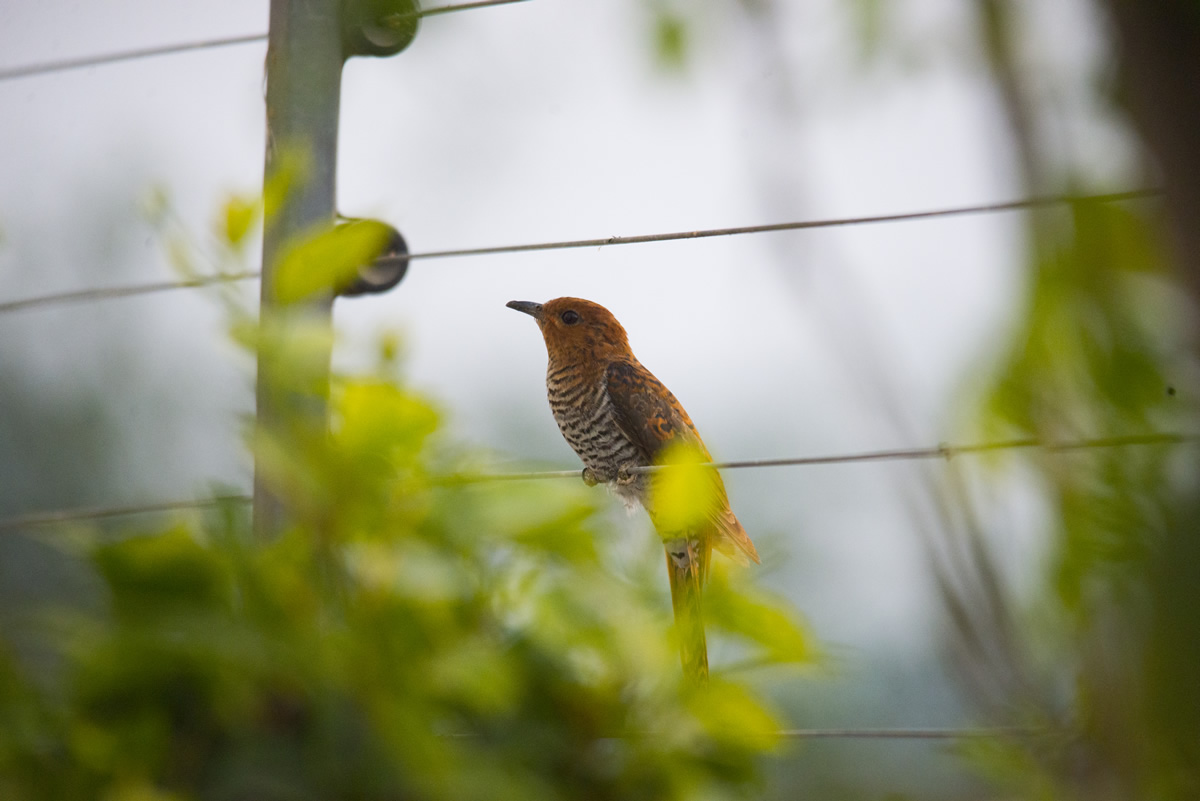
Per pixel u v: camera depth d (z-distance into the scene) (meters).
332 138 7.61
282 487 4.88
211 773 4.80
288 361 4.65
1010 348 3.79
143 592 4.77
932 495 3.76
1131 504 3.72
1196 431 3.70
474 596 4.89
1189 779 3.57
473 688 4.55
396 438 4.67
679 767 5.12
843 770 12.44
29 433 23.22
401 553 4.75
